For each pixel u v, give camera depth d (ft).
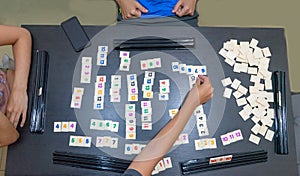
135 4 4.30
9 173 3.49
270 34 3.89
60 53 3.83
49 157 3.52
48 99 3.68
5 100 3.63
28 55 3.74
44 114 3.64
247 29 3.90
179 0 4.32
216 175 3.47
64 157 3.51
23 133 3.58
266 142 3.57
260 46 3.84
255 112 3.64
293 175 3.49
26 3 5.74
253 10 5.68
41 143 3.56
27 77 3.71
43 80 3.73
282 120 3.61
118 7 4.66
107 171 3.48
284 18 5.65
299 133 4.02
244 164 3.51
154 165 3.17
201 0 5.70
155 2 4.35
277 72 3.74
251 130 3.59
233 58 3.79
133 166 3.12
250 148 3.55
